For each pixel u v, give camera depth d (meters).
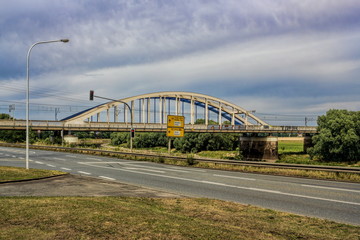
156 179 19.36
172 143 112.25
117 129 82.25
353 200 12.94
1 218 8.12
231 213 10.19
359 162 67.81
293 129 97.69
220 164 26.98
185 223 8.29
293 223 9.12
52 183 16.11
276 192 14.79
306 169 21.27
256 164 24.30
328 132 70.69
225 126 93.31
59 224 7.70
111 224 7.84
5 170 19.53
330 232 8.18
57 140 74.81
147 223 8.05
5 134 90.94
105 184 16.30
